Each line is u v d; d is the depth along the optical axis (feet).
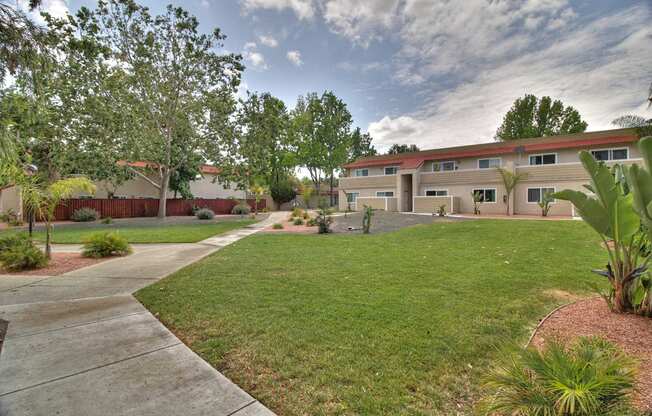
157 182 96.63
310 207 142.10
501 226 44.65
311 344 10.88
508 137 128.06
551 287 16.98
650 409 6.52
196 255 29.07
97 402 7.77
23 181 24.40
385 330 11.87
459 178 78.28
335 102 142.51
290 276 20.22
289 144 133.69
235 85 67.87
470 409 7.54
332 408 7.59
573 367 6.34
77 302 15.80
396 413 7.39
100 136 60.23
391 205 85.56
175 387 8.46
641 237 12.53
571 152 66.03
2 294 17.19
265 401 7.89
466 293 16.10
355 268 22.16
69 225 62.34
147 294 16.89
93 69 58.18
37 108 18.45
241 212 97.76
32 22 15.94
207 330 12.17
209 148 70.54
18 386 8.45
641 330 11.04
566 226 42.78
